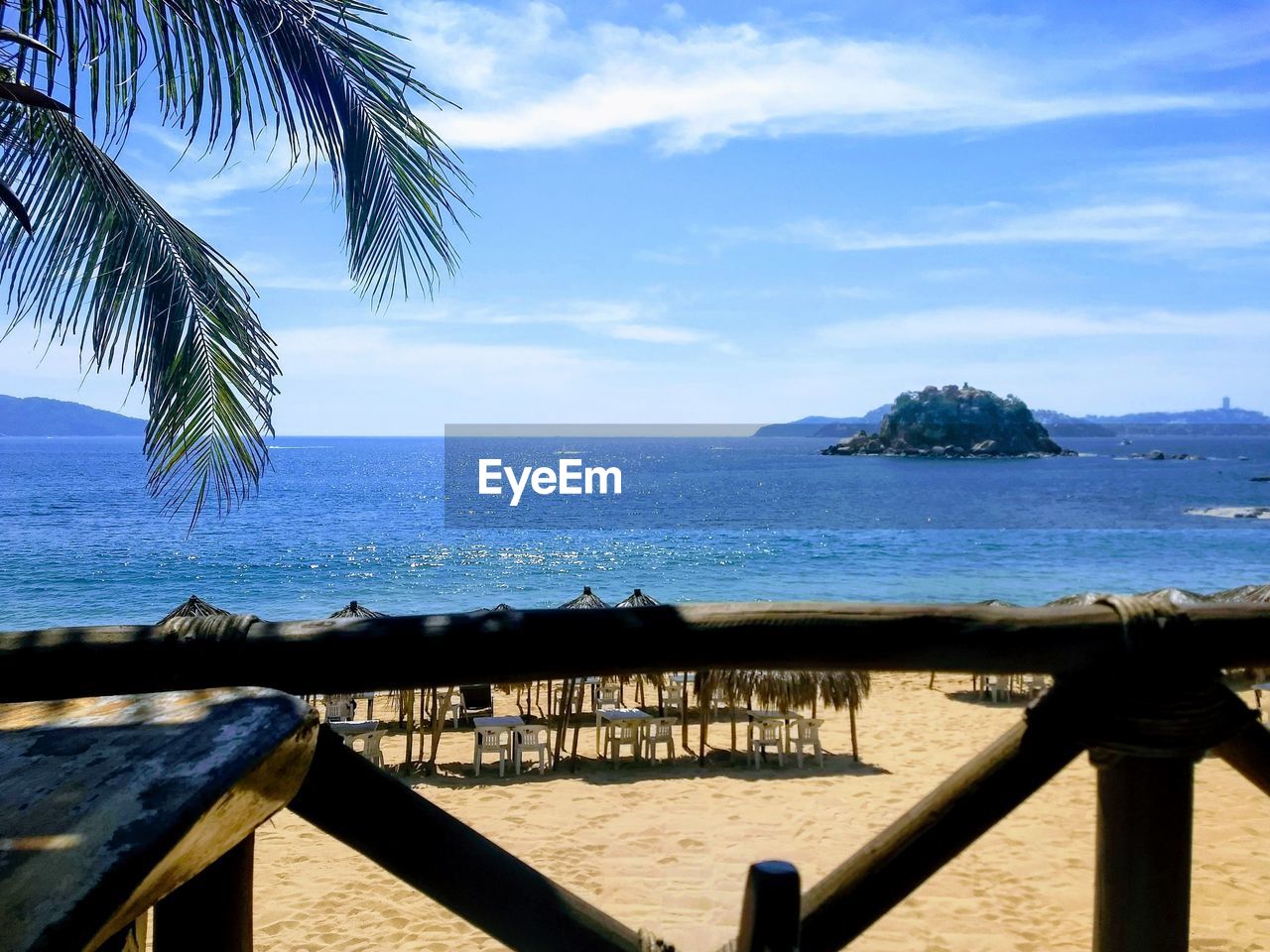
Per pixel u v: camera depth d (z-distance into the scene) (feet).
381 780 4.92
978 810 5.92
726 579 115.85
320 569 123.85
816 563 129.39
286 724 2.91
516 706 45.85
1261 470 410.11
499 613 5.35
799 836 25.68
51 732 2.85
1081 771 29.89
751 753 34.81
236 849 4.65
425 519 209.15
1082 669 5.86
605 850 24.48
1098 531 180.55
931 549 146.20
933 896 20.42
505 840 25.43
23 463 454.81
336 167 17.52
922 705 44.78
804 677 33.60
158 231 18.63
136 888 2.08
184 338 18.69
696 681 34.76
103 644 4.89
